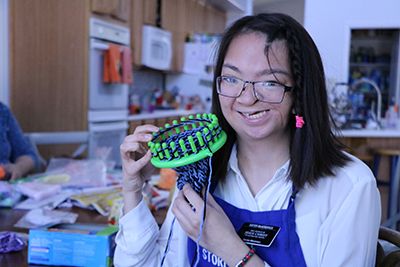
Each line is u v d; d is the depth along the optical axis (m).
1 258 0.83
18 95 2.98
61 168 1.56
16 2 2.88
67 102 2.97
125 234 0.79
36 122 3.02
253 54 0.66
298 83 0.67
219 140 0.63
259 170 0.77
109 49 3.03
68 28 2.91
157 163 0.64
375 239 0.70
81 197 1.21
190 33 4.84
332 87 2.82
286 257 0.69
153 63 4.03
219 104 0.79
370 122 3.04
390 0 3.33
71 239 0.80
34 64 2.97
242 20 0.71
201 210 0.65
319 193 0.72
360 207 0.69
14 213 1.13
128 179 0.78
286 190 0.73
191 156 0.62
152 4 3.97
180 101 4.83
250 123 0.69
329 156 0.74
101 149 1.79
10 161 1.87
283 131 0.74
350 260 0.68
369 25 3.40
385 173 2.85
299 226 0.71
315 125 0.71
